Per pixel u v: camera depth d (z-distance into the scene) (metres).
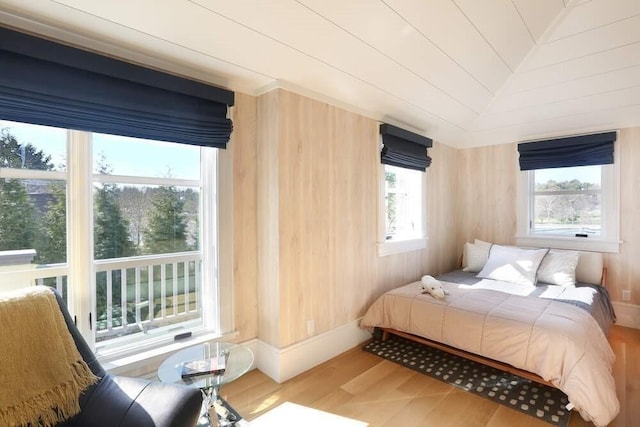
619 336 2.93
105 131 1.71
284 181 2.25
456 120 3.44
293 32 1.79
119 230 1.90
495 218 3.98
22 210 1.60
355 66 2.19
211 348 1.82
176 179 2.12
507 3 1.94
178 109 1.96
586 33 2.31
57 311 1.33
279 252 2.24
